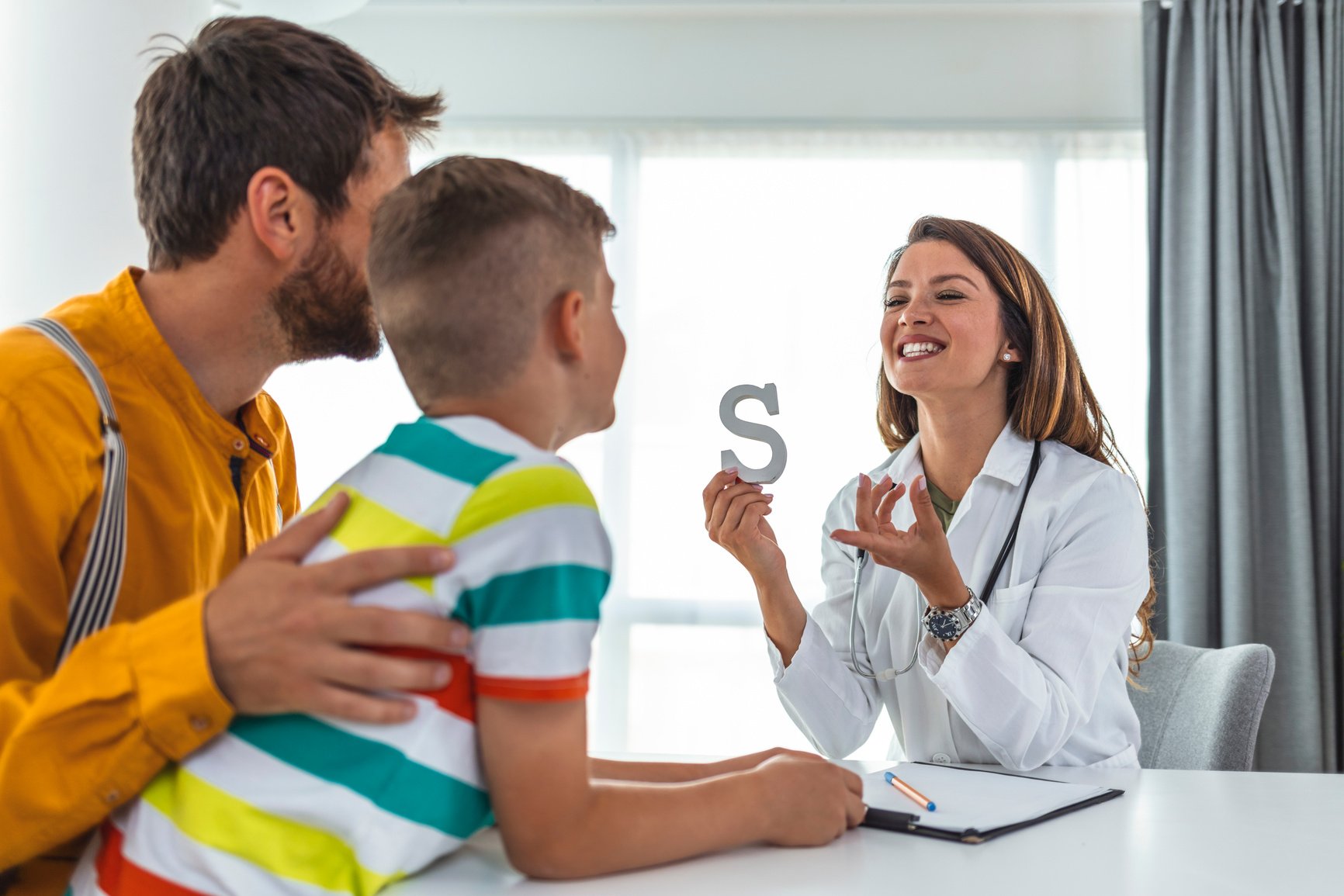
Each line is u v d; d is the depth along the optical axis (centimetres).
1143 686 190
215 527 101
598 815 73
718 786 80
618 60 353
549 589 70
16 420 80
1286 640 305
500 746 70
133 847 70
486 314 80
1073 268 340
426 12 354
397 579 70
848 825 86
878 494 131
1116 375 338
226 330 100
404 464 77
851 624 167
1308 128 317
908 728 161
